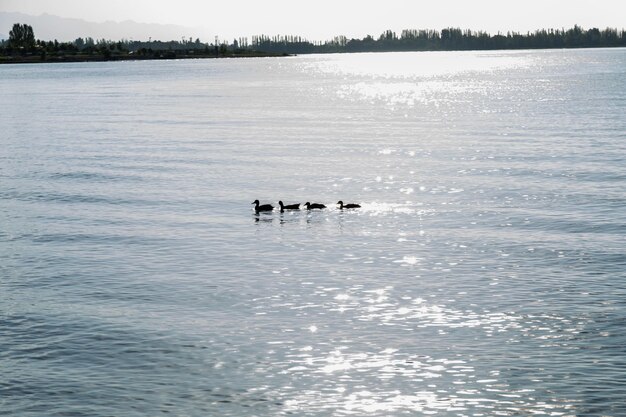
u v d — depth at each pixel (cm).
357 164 6625
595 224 4278
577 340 2645
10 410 2212
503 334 2712
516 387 2309
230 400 2259
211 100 15450
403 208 4878
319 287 3284
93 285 3334
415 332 2747
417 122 10481
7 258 3794
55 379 2402
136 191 5475
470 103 13938
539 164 6309
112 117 11450
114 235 4241
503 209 4747
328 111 12625
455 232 4225
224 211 4847
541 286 3234
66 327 2828
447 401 2238
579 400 2227
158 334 2752
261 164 6644
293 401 2250
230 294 3197
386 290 3228
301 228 4388
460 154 7081
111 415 2181
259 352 2588
